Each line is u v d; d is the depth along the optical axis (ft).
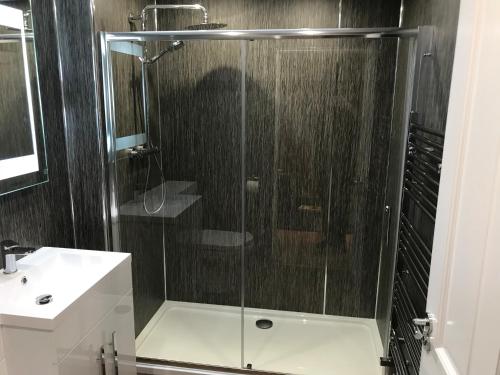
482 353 2.77
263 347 8.86
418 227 6.15
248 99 9.00
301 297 9.87
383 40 8.24
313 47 8.52
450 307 3.47
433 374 3.78
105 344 5.98
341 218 9.34
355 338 9.23
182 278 10.11
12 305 4.97
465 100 3.25
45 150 6.79
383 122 8.68
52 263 6.33
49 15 6.93
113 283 6.13
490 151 2.77
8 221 6.10
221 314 9.97
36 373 4.88
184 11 8.95
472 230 3.04
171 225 9.88
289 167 9.25
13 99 6.11
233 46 8.73
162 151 9.55
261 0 8.65
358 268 9.52
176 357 8.46
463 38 3.33
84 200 7.80
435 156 5.14
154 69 8.98
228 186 9.52
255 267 9.82
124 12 8.02
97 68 7.25
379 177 8.96
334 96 8.73
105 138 7.59
